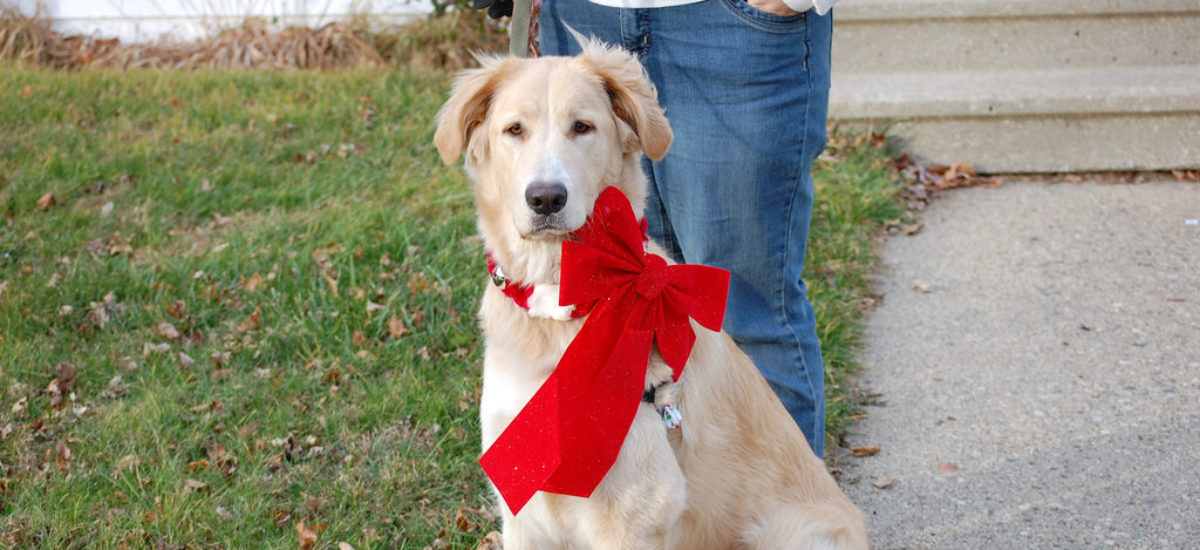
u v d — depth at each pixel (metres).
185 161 6.38
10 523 3.34
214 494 3.47
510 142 2.49
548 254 2.54
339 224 5.38
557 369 2.47
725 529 2.81
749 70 2.96
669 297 2.52
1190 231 5.46
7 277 4.92
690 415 2.62
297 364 4.32
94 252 5.23
